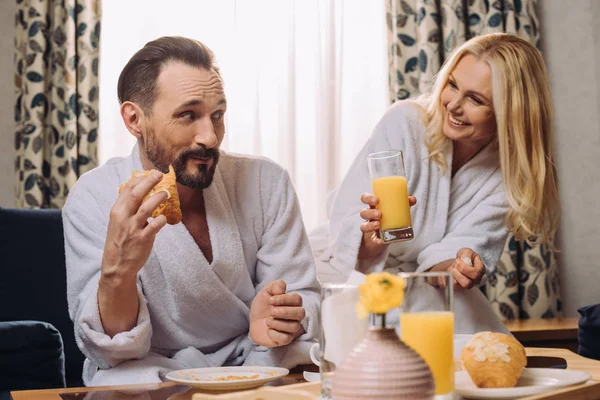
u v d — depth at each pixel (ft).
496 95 6.13
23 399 3.37
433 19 10.77
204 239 5.00
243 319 5.06
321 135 10.78
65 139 9.52
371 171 5.37
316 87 10.82
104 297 4.15
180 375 3.81
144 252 4.04
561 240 11.12
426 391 2.48
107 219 4.88
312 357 3.87
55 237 6.86
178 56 4.65
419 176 6.63
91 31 9.79
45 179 9.68
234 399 3.07
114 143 10.09
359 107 11.09
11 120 9.80
